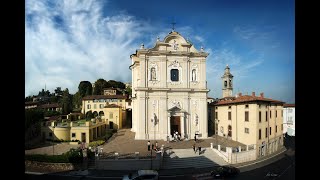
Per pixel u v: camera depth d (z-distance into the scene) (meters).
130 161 30.30
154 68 47.47
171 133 46.97
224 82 65.38
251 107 39.31
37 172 28.42
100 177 27.12
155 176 24.20
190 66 48.91
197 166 31.58
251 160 34.88
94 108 75.69
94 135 48.00
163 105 46.72
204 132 47.91
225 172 26.59
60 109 72.12
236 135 43.66
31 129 43.53
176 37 48.59
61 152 36.56
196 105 48.25
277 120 42.31
